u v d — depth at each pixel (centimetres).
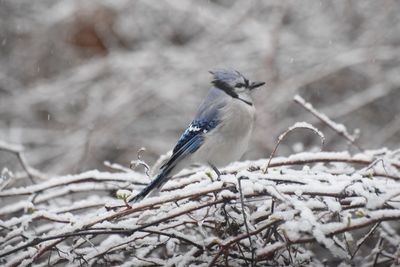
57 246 636
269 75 1308
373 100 1340
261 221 605
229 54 1389
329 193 547
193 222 605
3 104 1451
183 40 1526
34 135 1424
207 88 1416
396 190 529
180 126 1428
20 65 1552
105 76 1466
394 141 1310
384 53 1341
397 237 643
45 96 1439
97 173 726
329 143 1321
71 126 1421
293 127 627
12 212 715
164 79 1403
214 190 579
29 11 1561
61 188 775
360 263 657
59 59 1546
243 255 573
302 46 1392
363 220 520
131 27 1523
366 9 1414
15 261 618
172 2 1445
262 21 1467
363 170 610
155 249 700
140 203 595
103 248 609
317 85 1394
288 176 569
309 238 531
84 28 1512
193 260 596
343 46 1372
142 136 1432
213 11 1494
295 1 1439
